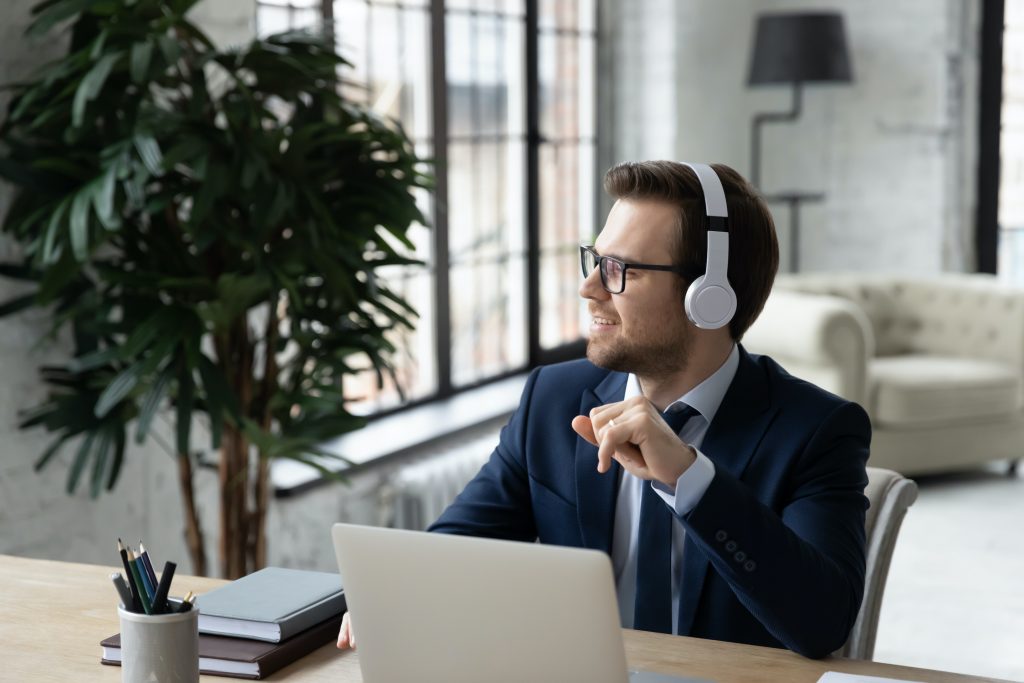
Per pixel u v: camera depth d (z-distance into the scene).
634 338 1.75
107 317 2.90
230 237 2.79
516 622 1.29
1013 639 3.93
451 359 5.43
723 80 7.26
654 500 1.80
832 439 1.77
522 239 6.04
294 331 2.94
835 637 1.57
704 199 1.72
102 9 2.74
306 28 3.12
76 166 2.78
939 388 5.60
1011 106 7.47
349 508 4.29
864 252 7.59
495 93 5.70
